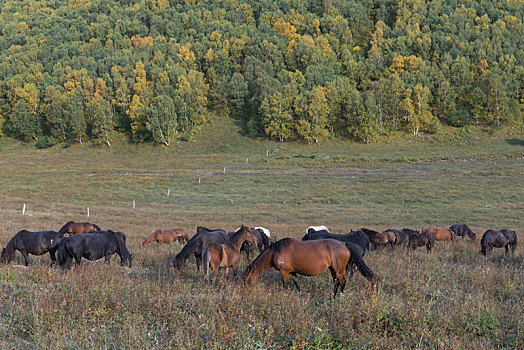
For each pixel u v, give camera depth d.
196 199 53.72
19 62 138.12
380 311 9.22
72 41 161.50
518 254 19.22
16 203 46.81
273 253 11.34
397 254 18.47
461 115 101.44
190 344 7.73
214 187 60.09
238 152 91.38
